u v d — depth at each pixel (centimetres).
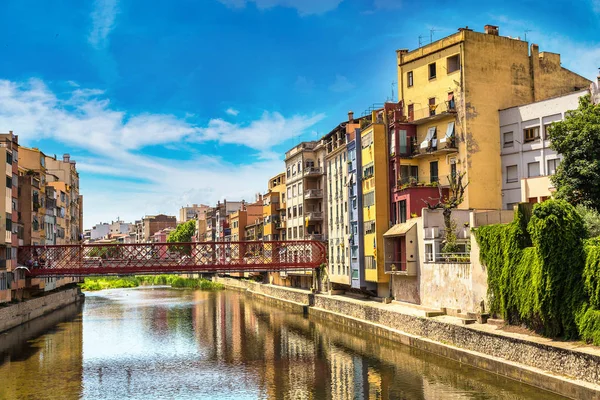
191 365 3462
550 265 2556
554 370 2331
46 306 6300
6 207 4700
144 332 4872
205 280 12350
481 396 2386
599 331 2297
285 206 8125
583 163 3062
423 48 4762
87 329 5075
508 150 4397
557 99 4050
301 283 7131
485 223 3378
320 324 4928
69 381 3081
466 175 4350
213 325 5256
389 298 4494
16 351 3988
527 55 4634
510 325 2878
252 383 2952
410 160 4728
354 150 5172
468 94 4400
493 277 3042
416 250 4044
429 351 3238
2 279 4712
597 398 2028
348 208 5325
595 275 2372
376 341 3859
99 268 5181
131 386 2959
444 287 3619
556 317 2538
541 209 2589
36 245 5556
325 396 2622
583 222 2622
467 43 4425
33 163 6538
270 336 4475
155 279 13712
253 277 9400
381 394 2564
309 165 7200
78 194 10319
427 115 4666
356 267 5081
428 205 4081
